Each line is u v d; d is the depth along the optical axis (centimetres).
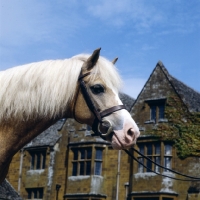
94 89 597
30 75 582
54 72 584
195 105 3600
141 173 3528
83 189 3759
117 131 592
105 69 605
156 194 3406
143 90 3744
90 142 3822
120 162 3709
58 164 3988
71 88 584
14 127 578
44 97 574
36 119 582
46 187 3950
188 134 3484
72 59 612
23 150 4156
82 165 3853
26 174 4100
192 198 3316
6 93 578
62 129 4091
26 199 4034
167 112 3578
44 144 4047
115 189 3675
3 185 2183
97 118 595
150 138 3559
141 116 3681
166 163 3497
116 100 602
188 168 3428
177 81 3753
